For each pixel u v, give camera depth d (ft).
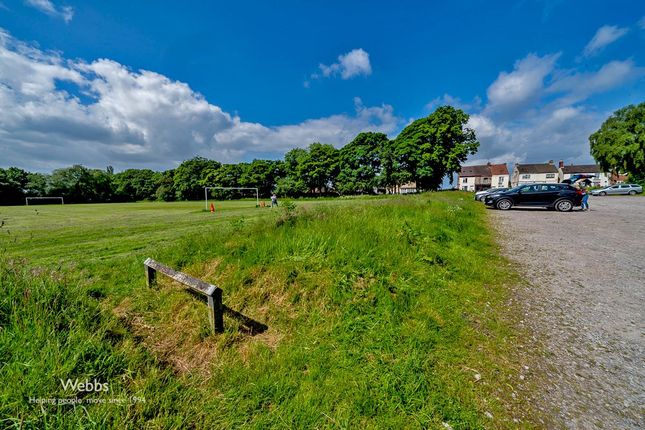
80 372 6.77
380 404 6.42
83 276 14.46
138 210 94.73
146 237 29.81
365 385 6.93
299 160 190.08
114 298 12.17
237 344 9.00
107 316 9.61
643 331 9.73
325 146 179.42
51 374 6.30
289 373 7.54
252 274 12.92
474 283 13.70
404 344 8.59
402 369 7.42
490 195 48.96
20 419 5.46
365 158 156.56
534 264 17.08
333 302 10.89
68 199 227.20
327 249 14.23
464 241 20.76
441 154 112.98
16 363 6.48
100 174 251.19
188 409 6.33
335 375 7.40
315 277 12.12
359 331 9.29
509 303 11.89
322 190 187.42
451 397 6.69
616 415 6.27
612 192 114.42
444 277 13.78
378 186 154.81
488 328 9.86
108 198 247.70
